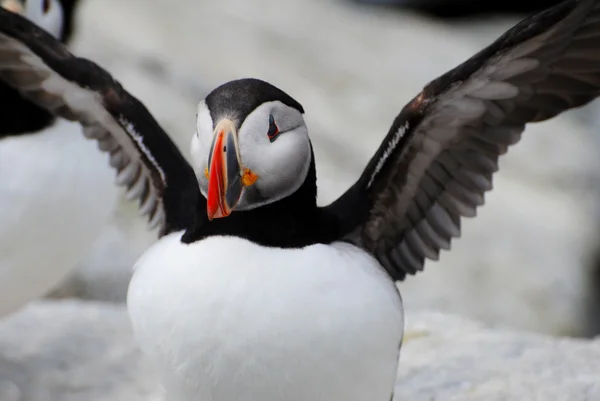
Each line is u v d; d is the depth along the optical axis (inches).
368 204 314.3
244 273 282.2
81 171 432.1
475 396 398.9
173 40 894.4
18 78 339.9
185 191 330.6
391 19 1059.3
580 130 913.5
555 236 744.3
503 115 294.5
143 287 291.0
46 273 442.6
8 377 442.6
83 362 458.9
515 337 459.2
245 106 283.1
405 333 466.0
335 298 282.4
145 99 796.0
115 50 850.8
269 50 922.7
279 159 284.5
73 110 342.0
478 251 723.4
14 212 418.3
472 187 308.5
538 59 279.3
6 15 320.5
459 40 1034.7
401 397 403.2
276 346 279.4
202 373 285.3
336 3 1075.9
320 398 288.7
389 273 323.3
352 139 820.0
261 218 290.2
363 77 908.0
